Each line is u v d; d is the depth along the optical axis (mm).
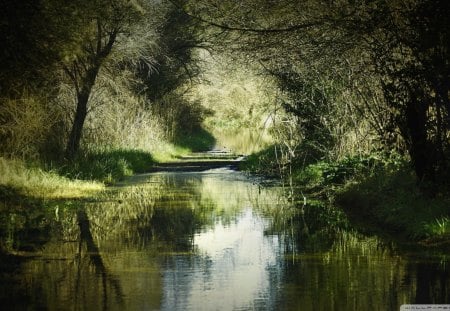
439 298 15656
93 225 27172
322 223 27672
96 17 39594
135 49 56844
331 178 36531
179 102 88312
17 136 39594
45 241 23609
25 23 31453
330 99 40500
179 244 23250
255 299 15867
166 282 17703
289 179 44438
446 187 25906
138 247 22672
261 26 32406
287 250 22062
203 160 68438
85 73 47844
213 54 75875
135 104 66625
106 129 58656
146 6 53594
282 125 48625
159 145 71000
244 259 20625
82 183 40438
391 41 27500
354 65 33125
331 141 41938
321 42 30797
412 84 26844
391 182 29359
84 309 15086
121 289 16922
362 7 27484
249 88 84812
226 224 27750
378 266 19266
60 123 48375
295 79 42375
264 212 31281
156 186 43438
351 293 16281
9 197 33125
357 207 30906
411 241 23156
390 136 29781
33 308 15172
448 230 22438
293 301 15641
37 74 35156
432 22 24594
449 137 27672
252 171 54719
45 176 37719
